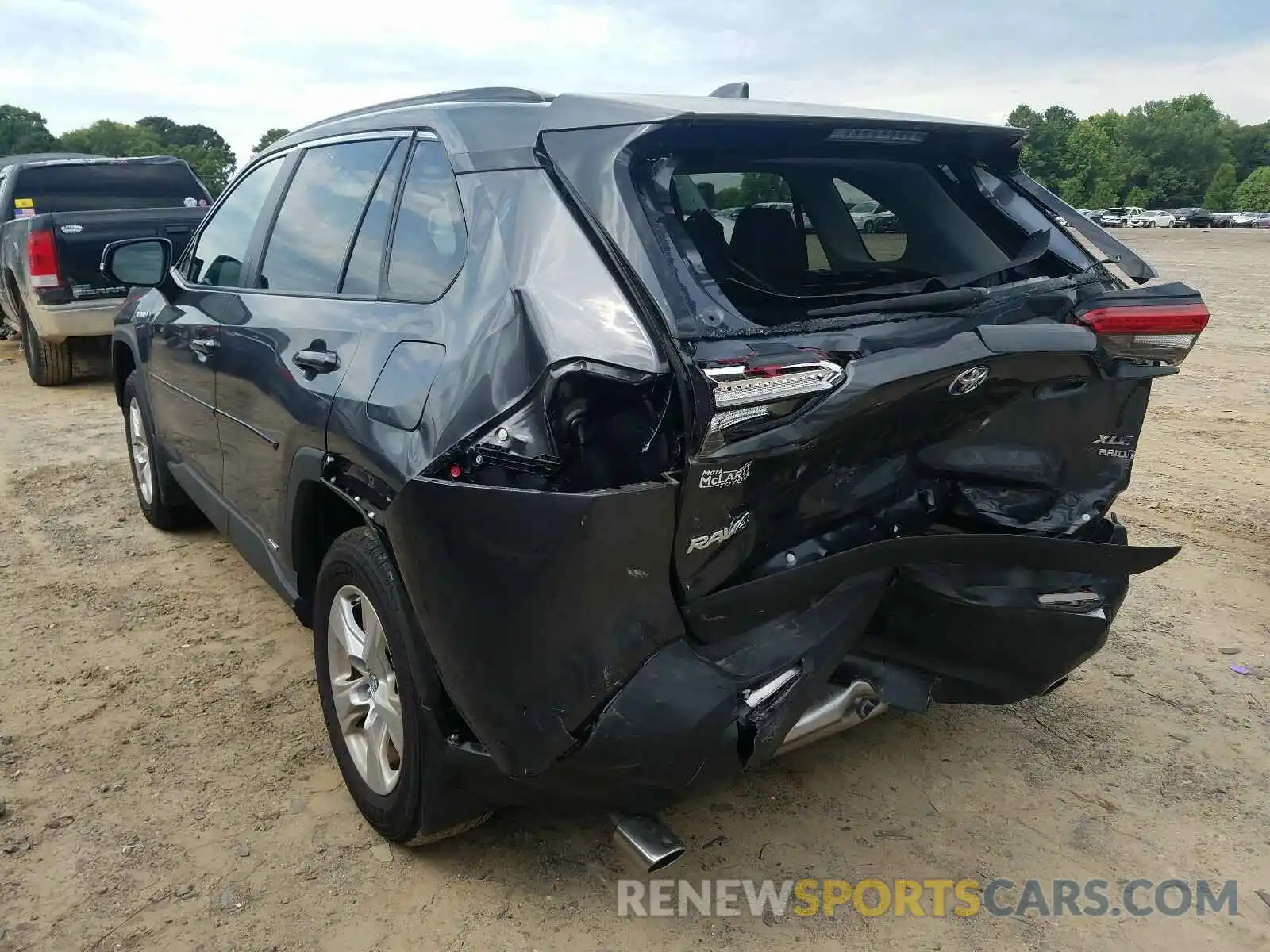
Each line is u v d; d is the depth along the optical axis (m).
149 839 2.75
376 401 2.42
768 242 2.78
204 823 2.82
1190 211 74.56
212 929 2.43
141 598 4.31
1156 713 3.52
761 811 2.94
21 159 12.34
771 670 2.19
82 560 4.75
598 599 2.02
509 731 2.12
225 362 3.45
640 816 2.34
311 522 2.97
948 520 2.63
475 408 2.12
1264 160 126.00
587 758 2.09
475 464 2.08
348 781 2.80
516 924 2.46
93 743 3.21
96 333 8.41
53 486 5.92
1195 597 4.48
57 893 2.54
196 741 3.23
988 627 2.52
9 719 3.34
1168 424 7.77
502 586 2.04
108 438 7.10
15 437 7.10
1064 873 2.70
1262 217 68.44
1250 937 2.48
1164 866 2.73
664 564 2.06
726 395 1.96
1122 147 116.81
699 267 2.15
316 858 2.68
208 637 3.95
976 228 3.00
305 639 3.95
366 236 2.91
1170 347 2.48
